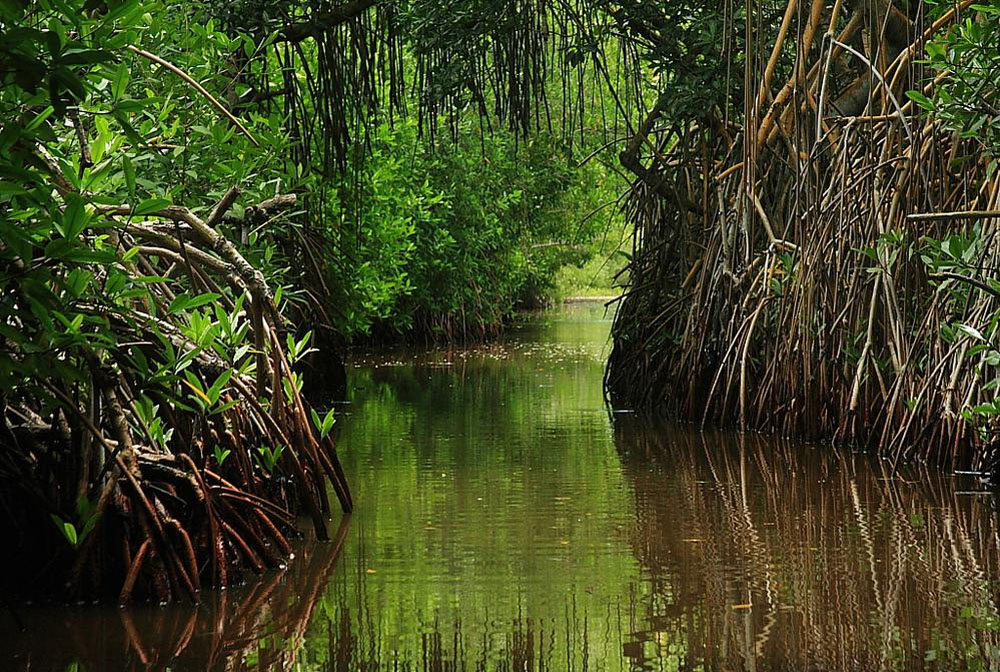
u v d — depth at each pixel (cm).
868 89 1121
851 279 1029
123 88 506
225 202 745
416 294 2470
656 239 1397
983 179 929
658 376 1307
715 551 650
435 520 732
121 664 468
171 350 555
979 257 862
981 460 871
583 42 1332
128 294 517
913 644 489
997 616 525
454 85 1328
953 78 840
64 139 611
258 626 520
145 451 580
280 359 689
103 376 548
